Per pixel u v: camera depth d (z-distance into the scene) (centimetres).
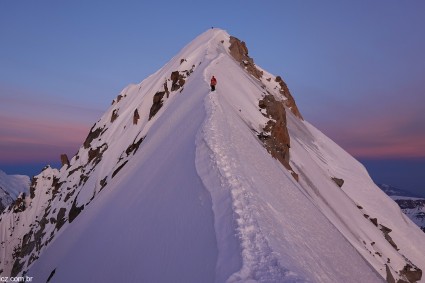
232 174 1688
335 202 4884
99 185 6644
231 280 919
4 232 10900
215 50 7000
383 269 3806
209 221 1351
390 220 6631
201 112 3048
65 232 5231
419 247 6316
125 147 6819
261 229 1188
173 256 1320
